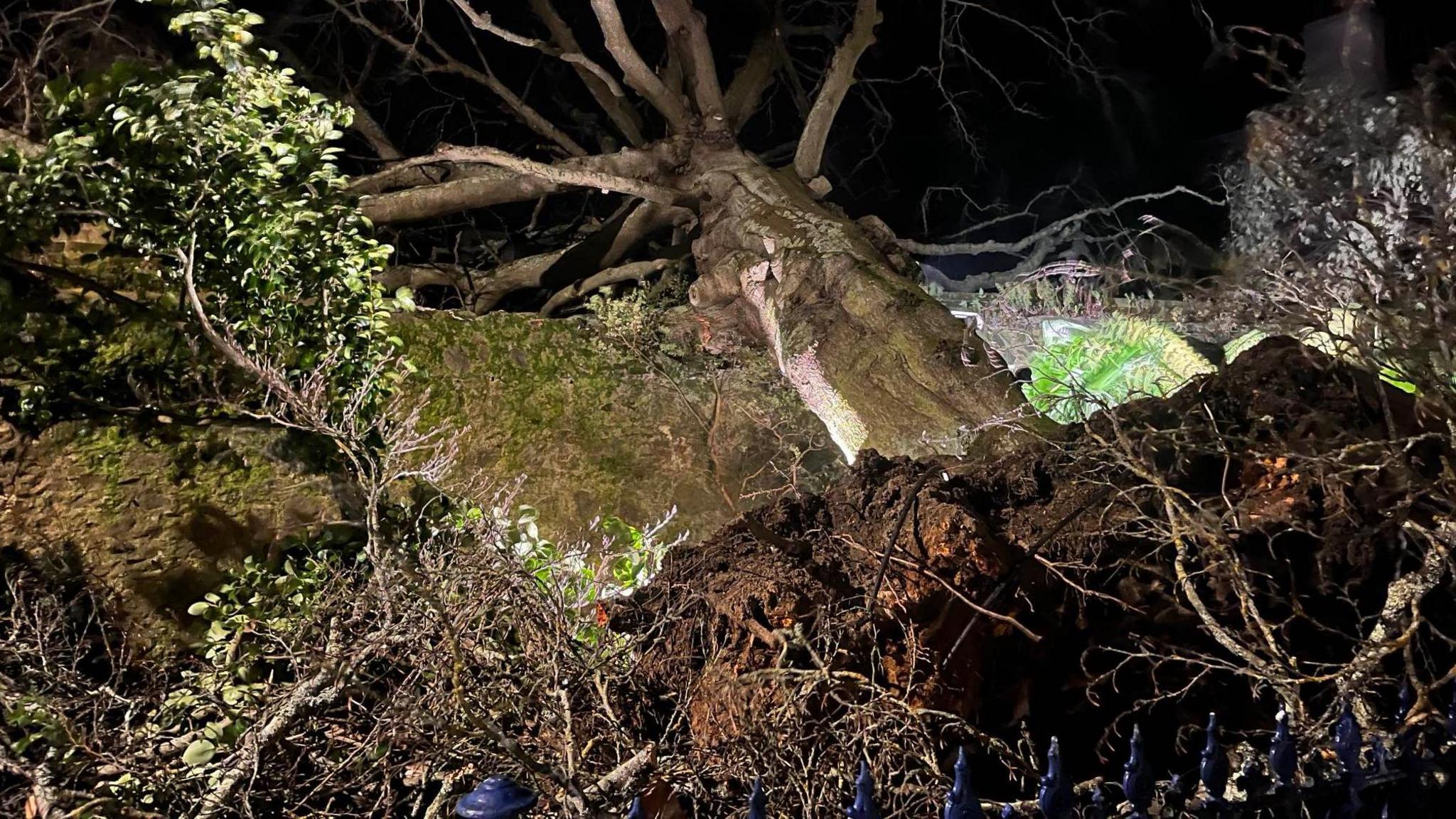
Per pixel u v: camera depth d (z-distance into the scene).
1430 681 4.29
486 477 7.78
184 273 5.06
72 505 4.74
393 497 5.51
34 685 3.86
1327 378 4.93
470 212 15.05
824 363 9.07
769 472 8.80
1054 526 4.54
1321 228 6.29
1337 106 6.99
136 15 10.58
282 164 5.24
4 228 4.88
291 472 5.03
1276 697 4.47
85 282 4.98
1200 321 8.68
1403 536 4.31
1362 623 4.39
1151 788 2.78
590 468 8.31
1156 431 4.56
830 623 4.05
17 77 7.82
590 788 3.46
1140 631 4.41
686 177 11.63
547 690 3.86
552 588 4.54
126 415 4.92
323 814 3.76
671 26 11.60
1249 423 4.84
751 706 3.92
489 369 8.36
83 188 4.96
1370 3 7.90
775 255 9.92
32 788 3.52
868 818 2.53
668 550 5.45
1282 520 4.42
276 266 5.11
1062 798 2.66
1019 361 10.48
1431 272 4.54
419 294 12.48
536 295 13.73
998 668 4.25
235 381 5.17
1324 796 2.85
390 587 3.96
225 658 4.47
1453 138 6.29
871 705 3.63
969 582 4.26
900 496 4.71
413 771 4.14
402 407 7.75
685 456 8.68
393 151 13.38
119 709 4.30
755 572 4.40
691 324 10.16
